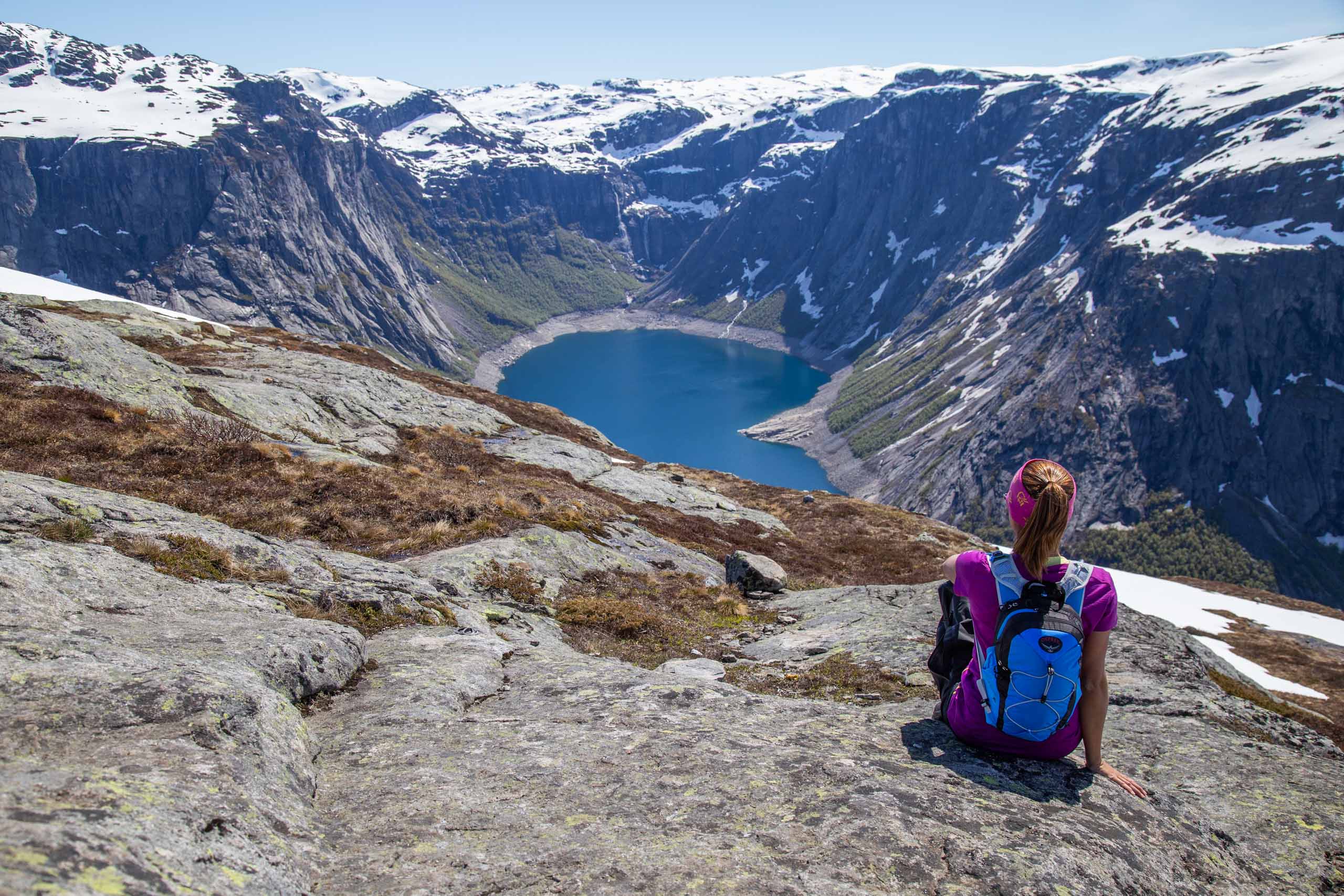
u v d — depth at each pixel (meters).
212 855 3.88
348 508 21.66
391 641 11.67
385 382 49.22
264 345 60.22
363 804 5.52
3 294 52.28
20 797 3.71
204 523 14.09
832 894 4.20
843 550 51.19
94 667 5.82
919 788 5.52
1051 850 4.84
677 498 50.00
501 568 19.50
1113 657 15.05
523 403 75.50
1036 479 5.36
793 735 6.89
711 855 4.62
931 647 16.05
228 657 7.77
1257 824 6.73
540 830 5.07
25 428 20.95
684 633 18.69
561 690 9.22
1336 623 77.25
